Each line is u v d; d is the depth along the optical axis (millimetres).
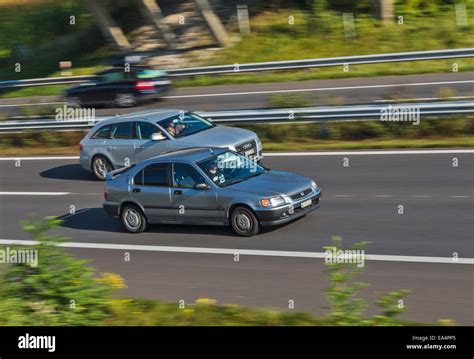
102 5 42344
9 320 9711
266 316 9969
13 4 54781
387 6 35719
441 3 36062
